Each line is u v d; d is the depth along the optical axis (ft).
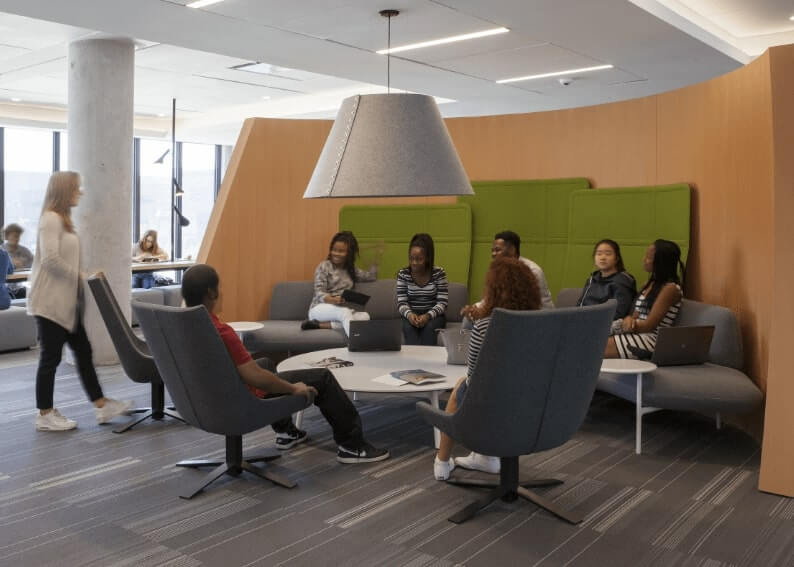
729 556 9.52
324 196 12.58
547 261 21.30
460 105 34.40
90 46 21.38
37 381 15.02
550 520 10.64
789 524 10.53
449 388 13.00
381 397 18.08
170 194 48.37
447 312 20.93
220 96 37.22
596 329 9.92
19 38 24.66
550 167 21.66
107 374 20.77
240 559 9.39
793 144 12.14
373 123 12.64
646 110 19.56
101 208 21.56
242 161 21.95
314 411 16.70
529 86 29.30
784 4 22.21
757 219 14.89
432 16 19.27
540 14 19.11
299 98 37.86
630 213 19.39
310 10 18.61
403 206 22.71
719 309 15.33
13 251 33.47
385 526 10.43
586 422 15.97
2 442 14.32
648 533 10.21
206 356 10.67
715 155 16.92
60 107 40.37
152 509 11.03
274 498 11.46
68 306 14.84
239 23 19.72
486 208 22.13
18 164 41.27
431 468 12.91
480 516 10.78
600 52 23.24
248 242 22.02
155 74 31.45
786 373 11.93
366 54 23.66
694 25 21.35
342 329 19.49
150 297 29.40
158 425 15.57
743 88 15.60
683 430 15.35
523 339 9.39
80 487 11.94
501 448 10.11
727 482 12.26
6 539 9.98
